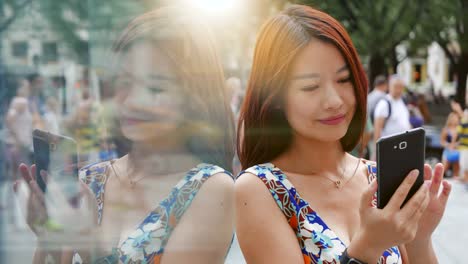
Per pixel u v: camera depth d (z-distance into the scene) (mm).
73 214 936
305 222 1065
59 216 919
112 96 882
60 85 828
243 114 1132
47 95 826
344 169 1165
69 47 819
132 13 883
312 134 1064
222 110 1002
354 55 1057
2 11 783
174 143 960
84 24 828
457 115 4652
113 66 872
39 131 833
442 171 993
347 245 1062
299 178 1103
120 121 905
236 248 1057
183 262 949
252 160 1139
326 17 1066
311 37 1039
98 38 845
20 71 800
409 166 966
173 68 919
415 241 1083
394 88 4160
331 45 1037
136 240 951
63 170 899
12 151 834
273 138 1110
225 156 1021
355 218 1110
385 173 935
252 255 1049
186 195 968
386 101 4137
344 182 1142
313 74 1036
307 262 1049
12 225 847
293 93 1057
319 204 1093
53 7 801
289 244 1041
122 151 954
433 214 1052
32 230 877
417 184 977
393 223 905
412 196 949
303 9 1095
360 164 1208
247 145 1135
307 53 1035
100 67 853
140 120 916
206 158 995
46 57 812
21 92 808
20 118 814
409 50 3568
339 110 1052
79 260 933
